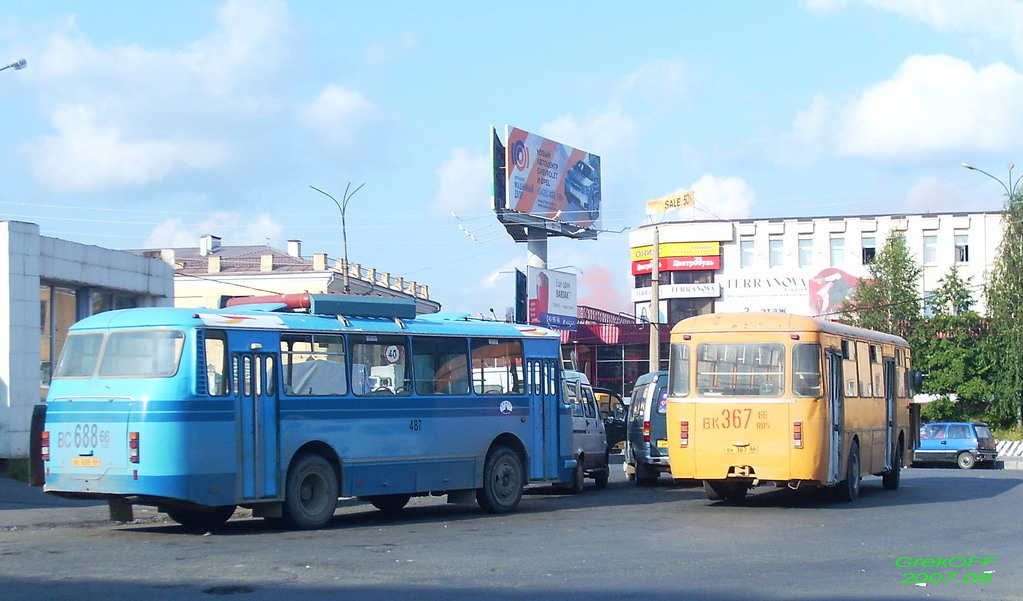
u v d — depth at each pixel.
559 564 11.84
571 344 64.50
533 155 55.41
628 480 28.31
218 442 14.25
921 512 18.25
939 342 56.47
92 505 18.34
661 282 76.31
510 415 18.72
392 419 16.66
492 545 13.48
